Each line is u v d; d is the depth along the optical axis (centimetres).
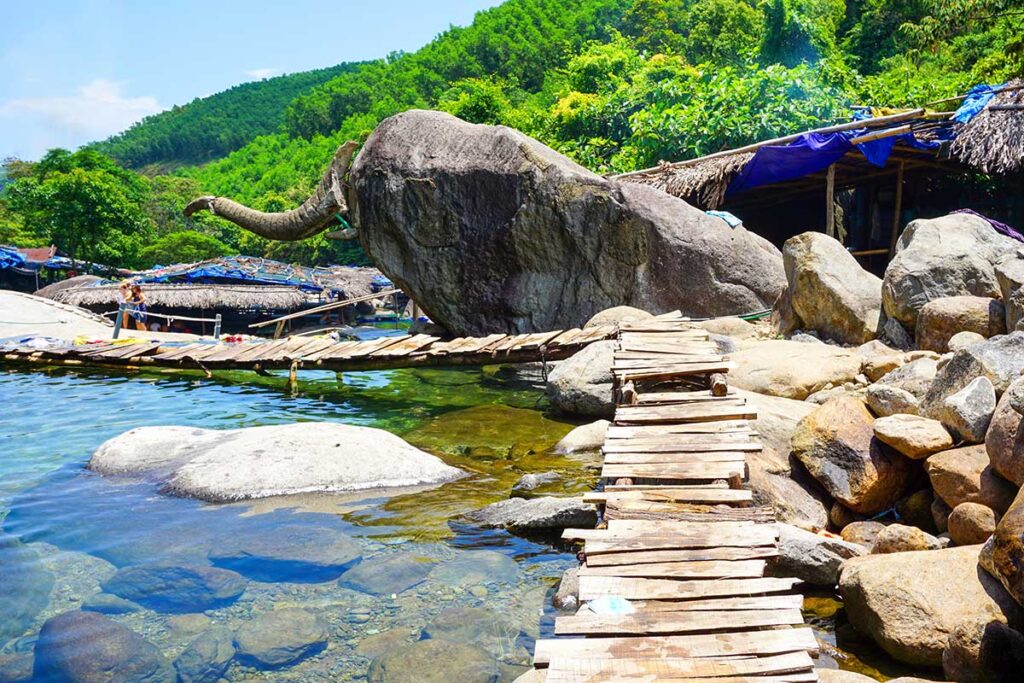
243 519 645
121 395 1280
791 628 373
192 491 704
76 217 4984
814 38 3406
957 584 429
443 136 1545
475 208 1484
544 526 621
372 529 629
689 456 586
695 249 1357
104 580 531
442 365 1226
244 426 1042
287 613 482
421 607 496
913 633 420
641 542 455
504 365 1463
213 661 429
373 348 1276
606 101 3312
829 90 2355
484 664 424
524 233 1447
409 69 11150
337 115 11556
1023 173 1888
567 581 512
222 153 16450
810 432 643
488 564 563
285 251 6556
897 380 751
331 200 1595
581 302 1427
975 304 864
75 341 1814
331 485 724
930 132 1541
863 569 460
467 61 9956
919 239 1002
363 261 6288
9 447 917
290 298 3409
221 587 519
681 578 418
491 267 1486
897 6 3944
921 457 584
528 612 491
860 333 1035
